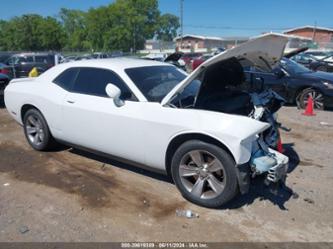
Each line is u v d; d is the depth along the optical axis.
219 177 3.30
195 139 3.31
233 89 4.23
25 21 69.25
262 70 4.31
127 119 3.69
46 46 70.88
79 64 4.48
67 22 80.88
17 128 6.63
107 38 65.56
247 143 3.05
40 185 3.96
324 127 6.76
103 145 4.06
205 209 3.39
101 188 3.87
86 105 4.09
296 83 8.73
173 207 3.43
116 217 3.26
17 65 15.59
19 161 4.73
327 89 8.34
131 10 66.69
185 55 30.91
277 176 3.16
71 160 4.75
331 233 2.99
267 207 3.43
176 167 3.49
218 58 3.25
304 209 3.39
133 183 3.99
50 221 3.20
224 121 3.15
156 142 3.53
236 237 2.94
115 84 3.97
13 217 3.26
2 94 8.94
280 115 7.98
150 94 3.77
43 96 4.65
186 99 3.82
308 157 4.93
